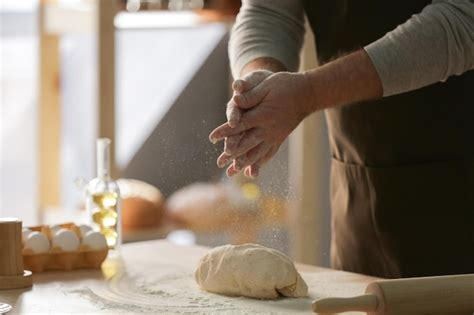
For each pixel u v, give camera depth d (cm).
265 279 139
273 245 263
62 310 133
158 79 352
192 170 261
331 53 190
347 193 193
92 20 268
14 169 379
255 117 148
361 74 148
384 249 188
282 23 184
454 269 184
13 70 376
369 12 183
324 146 276
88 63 332
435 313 112
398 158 184
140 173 342
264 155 154
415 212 184
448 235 184
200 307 135
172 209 279
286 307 136
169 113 346
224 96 356
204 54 354
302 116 151
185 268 167
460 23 149
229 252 146
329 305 109
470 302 113
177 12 278
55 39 301
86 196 183
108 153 183
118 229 181
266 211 275
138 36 352
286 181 279
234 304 137
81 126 332
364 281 156
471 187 184
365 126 185
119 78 348
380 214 186
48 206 305
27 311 132
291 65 182
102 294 144
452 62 150
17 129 378
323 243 280
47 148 304
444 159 183
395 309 110
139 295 144
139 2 271
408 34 149
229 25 313
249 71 174
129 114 347
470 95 182
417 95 180
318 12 189
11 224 149
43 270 164
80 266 166
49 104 303
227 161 151
